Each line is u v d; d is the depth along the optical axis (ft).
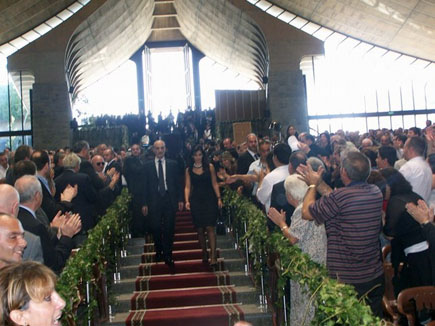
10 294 8.66
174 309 29.43
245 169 37.27
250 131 83.82
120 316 28.76
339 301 15.17
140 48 146.20
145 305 29.60
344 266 18.08
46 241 17.51
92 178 31.14
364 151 30.76
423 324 17.71
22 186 17.74
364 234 18.01
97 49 121.60
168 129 104.32
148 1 118.42
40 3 98.07
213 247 33.14
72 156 28.30
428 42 101.24
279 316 23.75
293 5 105.81
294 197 20.38
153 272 34.06
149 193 32.89
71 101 119.14
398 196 21.04
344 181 18.69
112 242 31.14
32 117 107.14
